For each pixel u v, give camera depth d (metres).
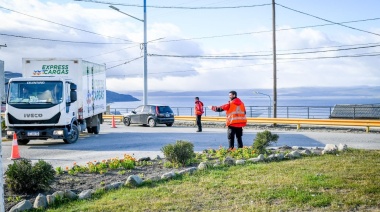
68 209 6.14
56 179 8.52
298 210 5.65
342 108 29.42
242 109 12.66
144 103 31.17
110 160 10.52
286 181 7.34
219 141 17.45
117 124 33.03
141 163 10.44
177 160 9.93
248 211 5.68
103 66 23.69
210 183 7.55
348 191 6.52
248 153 11.37
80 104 18.48
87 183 8.09
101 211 5.97
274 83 27.42
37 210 6.23
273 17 27.48
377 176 7.59
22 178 7.29
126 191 7.18
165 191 7.09
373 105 28.97
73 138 17.62
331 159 9.92
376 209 5.55
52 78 16.27
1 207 3.85
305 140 17.31
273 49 27.55
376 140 16.94
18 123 15.80
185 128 26.44
